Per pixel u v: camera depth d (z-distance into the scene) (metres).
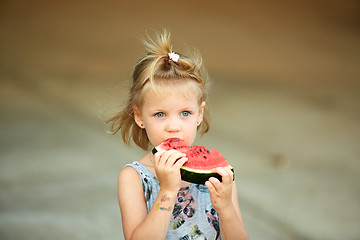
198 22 17.88
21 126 8.50
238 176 6.98
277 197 6.34
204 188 2.86
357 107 11.47
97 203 5.81
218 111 10.31
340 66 15.60
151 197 2.80
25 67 12.19
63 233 5.05
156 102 2.70
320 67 15.28
